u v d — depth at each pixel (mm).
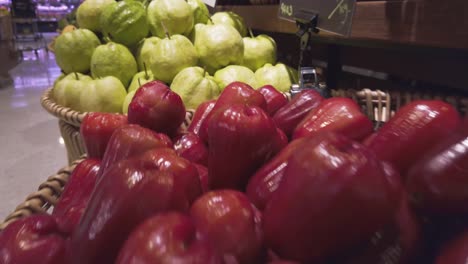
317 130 234
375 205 123
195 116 330
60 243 167
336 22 401
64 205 234
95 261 145
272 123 206
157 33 611
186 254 109
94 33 640
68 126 525
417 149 173
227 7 847
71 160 554
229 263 147
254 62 602
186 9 602
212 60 575
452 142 142
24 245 162
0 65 1857
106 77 541
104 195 147
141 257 110
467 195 134
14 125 1098
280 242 139
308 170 128
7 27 2070
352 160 124
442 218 141
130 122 287
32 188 724
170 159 183
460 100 362
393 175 136
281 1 491
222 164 202
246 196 174
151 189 145
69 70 604
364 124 237
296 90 415
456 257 121
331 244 127
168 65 541
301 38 451
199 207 157
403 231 129
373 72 658
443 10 326
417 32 354
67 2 4184
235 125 196
